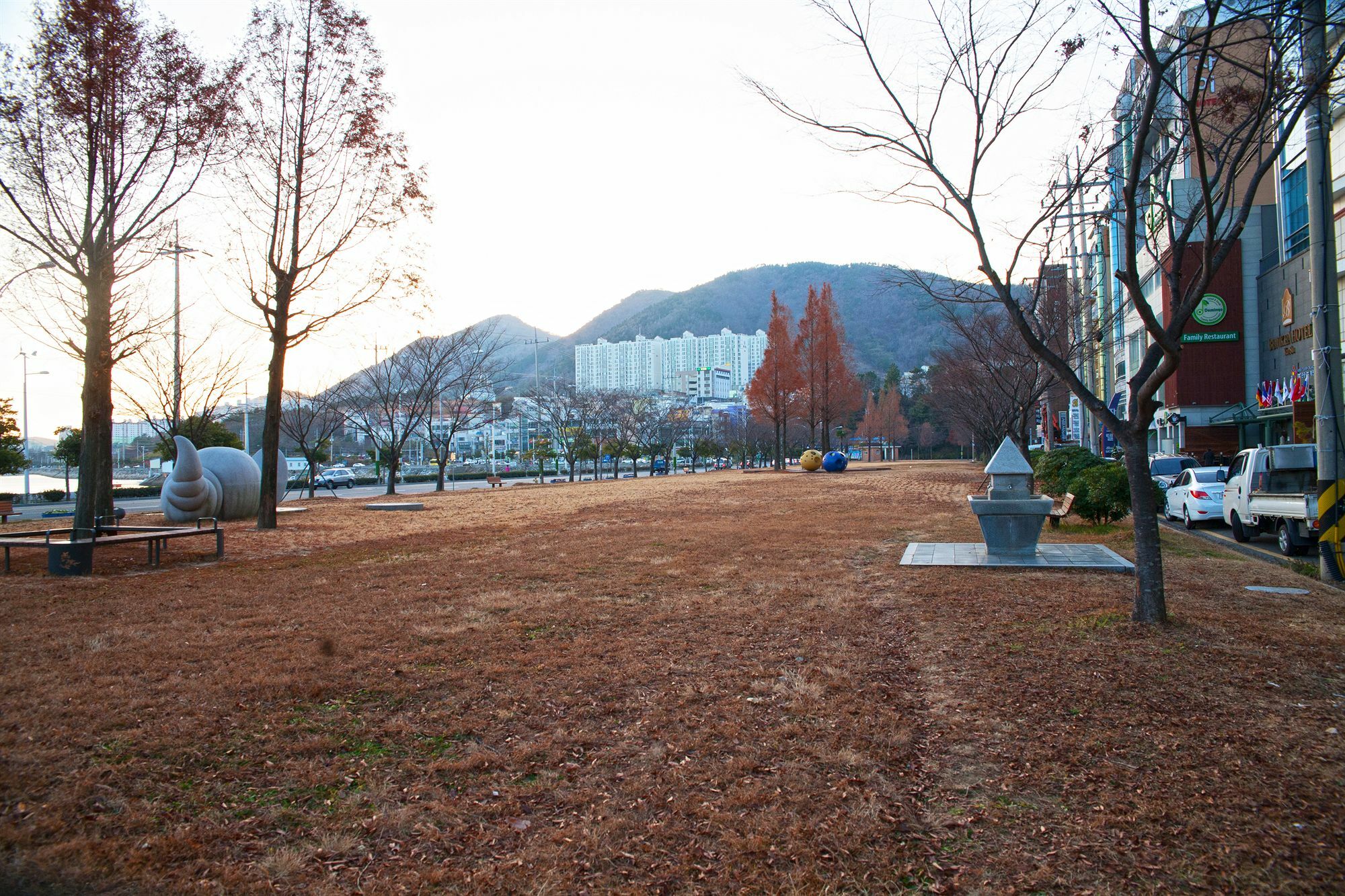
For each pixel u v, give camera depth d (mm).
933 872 3406
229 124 15969
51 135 13797
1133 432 7406
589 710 5336
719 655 6680
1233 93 7688
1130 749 4547
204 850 3543
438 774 4367
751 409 70562
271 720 5117
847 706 5355
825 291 58906
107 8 13555
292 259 18469
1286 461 13961
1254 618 7551
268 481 18328
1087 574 10336
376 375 40094
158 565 12305
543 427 89812
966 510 22172
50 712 5191
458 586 10227
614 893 3254
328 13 17562
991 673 6016
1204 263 6699
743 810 3938
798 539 15141
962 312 45312
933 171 7906
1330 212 10203
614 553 13508
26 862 3393
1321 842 3525
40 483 63375
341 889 3277
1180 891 3213
